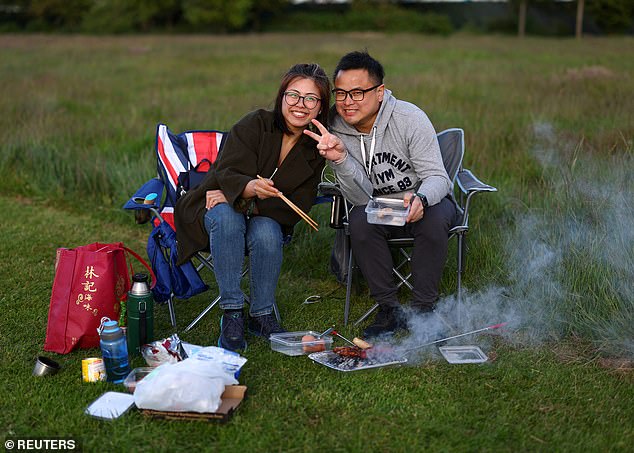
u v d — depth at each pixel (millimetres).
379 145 3209
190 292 3146
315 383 2744
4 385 2705
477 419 2500
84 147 6336
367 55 3070
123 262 3098
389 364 2875
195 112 8008
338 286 3883
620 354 2963
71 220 5055
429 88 9617
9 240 4523
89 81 11727
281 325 3371
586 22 39562
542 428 2443
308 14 43750
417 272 3117
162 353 2834
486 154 5664
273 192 2947
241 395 2572
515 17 40531
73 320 2967
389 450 2316
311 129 3139
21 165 6105
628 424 2457
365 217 3137
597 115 7156
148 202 3205
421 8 44531
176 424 2439
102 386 2711
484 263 3754
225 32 41312
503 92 9281
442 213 3080
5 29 42438
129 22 41594
